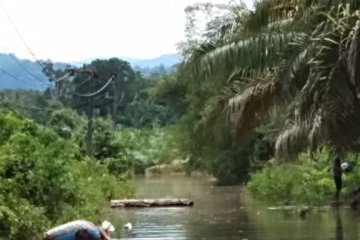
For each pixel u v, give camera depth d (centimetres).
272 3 1786
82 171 2838
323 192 2823
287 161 1645
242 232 1961
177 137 5728
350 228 1955
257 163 4316
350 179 2891
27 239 1541
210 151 4825
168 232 2025
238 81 1947
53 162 1828
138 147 7144
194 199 3428
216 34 1986
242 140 1953
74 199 1961
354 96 1294
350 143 1300
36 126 2017
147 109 9288
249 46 1831
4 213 1468
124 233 2019
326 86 1291
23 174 1708
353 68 1249
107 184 3347
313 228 1988
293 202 2839
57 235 655
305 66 1608
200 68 1914
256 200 3175
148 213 2689
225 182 4706
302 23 1650
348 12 1327
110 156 4506
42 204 1744
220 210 2719
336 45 1301
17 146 1738
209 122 2205
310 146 1401
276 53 1795
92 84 4975
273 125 2398
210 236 1903
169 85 5662
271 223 2161
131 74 9788
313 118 1334
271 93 1827
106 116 8069
